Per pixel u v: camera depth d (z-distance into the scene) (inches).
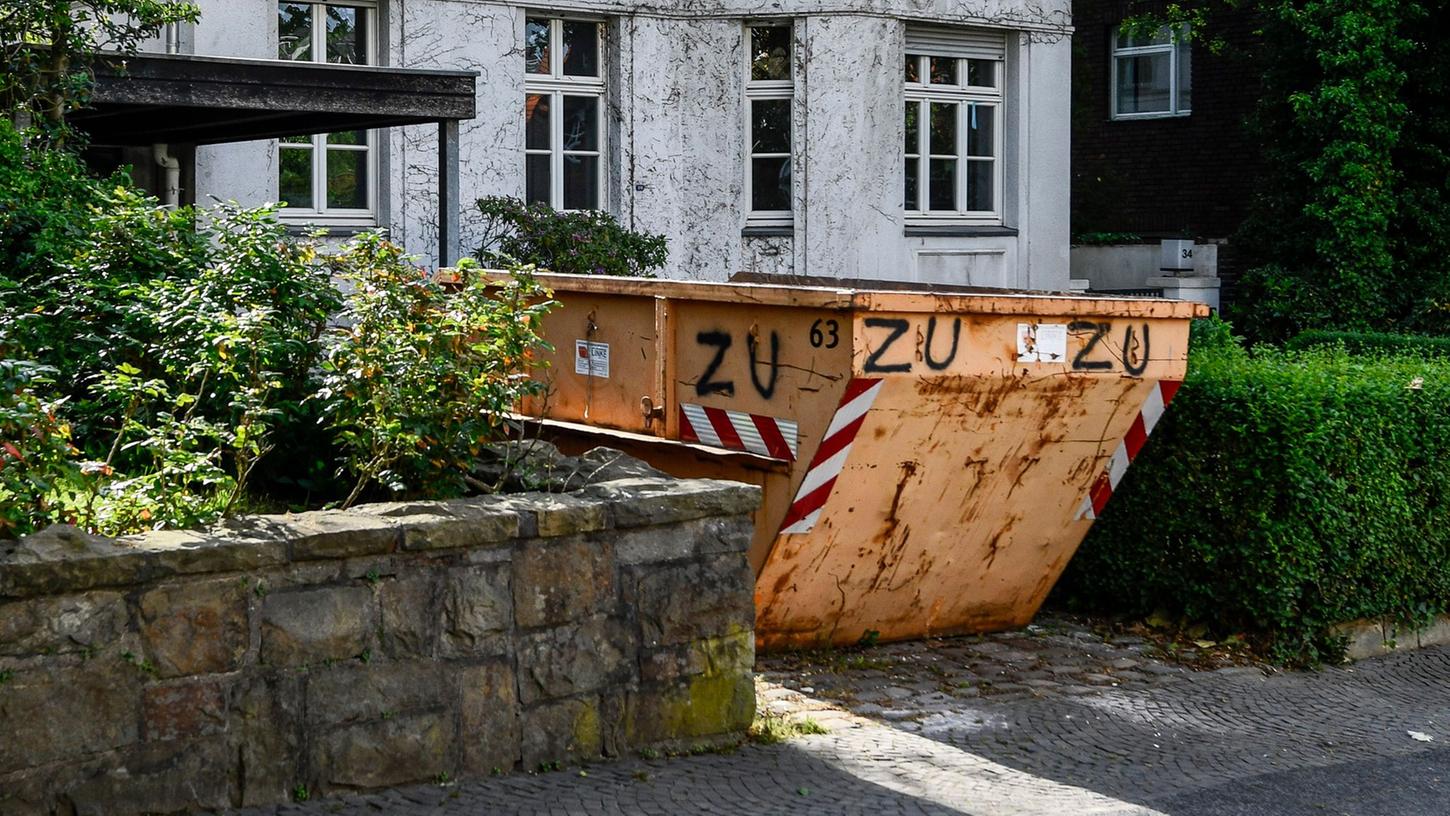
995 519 304.0
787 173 665.0
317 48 578.2
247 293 252.5
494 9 605.6
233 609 198.2
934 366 275.3
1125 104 984.3
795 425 280.1
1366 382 323.6
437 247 597.6
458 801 208.2
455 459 243.6
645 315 309.6
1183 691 292.8
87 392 264.4
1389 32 766.5
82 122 499.8
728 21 652.7
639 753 232.2
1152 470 328.5
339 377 233.8
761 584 290.5
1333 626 319.6
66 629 186.9
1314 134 784.9
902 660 303.7
